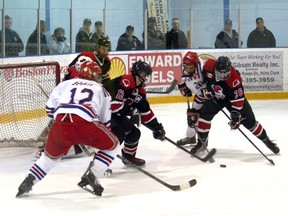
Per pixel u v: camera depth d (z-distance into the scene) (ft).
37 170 21.70
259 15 58.65
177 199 21.88
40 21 45.93
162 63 50.78
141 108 25.75
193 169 27.04
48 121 33.30
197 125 30.81
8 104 34.19
